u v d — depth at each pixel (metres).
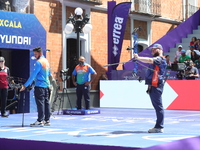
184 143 7.05
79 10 15.48
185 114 14.44
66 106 17.86
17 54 15.87
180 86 16.41
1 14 14.68
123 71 17.97
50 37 17.41
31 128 9.88
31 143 7.64
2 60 13.41
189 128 10.09
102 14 19.84
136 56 8.46
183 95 16.34
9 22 14.89
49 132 8.93
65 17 18.08
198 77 16.61
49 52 17.34
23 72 15.71
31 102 15.63
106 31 20.03
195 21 23.22
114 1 19.00
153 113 14.93
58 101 17.39
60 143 7.27
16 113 15.50
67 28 15.15
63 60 17.95
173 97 16.56
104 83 17.95
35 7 16.84
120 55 19.97
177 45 21.88
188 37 22.50
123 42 20.78
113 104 17.75
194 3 25.70
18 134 8.59
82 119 12.67
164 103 16.75
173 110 16.34
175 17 24.16
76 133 8.68
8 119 12.81
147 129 9.87
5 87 13.49
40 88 10.15
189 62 16.72
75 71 14.62
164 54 21.22
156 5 22.47
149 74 8.65
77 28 15.50
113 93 17.77
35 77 10.19
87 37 19.05
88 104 14.64
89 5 18.98
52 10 17.50
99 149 6.83
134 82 17.30
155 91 8.60
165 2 23.33
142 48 22.12
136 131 9.09
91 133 8.68
